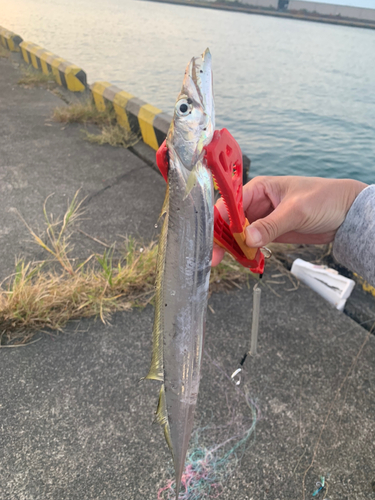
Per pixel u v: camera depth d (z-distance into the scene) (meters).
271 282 3.06
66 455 1.87
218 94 16.09
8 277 2.93
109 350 2.42
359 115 14.45
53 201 4.02
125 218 3.79
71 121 6.26
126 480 1.78
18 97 7.54
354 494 1.76
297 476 1.82
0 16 34.59
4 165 4.73
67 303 2.69
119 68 18.30
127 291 2.87
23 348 2.41
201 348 1.09
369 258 1.48
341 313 2.79
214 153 0.93
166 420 1.12
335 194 1.53
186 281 1.00
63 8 49.53
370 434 2.01
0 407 2.06
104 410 2.08
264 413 2.09
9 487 1.73
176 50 26.05
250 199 1.77
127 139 5.61
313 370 2.34
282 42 36.19
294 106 15.16
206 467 1.84
